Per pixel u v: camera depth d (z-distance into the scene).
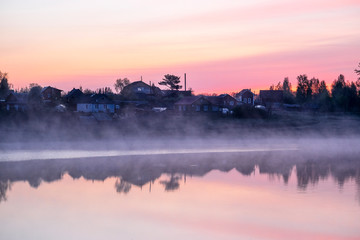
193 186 34.28
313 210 25.83
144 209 26.22
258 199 29.05
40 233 20.97
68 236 20.59
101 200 28.64
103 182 35.91
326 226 22.55
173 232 21.47
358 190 32.22
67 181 36.06
